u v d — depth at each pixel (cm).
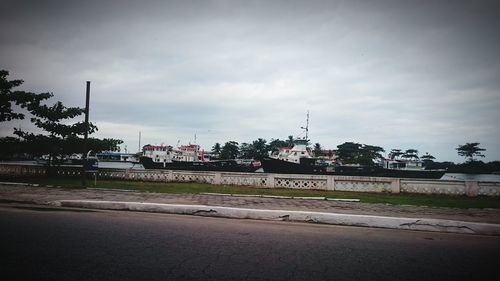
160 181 1886
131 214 787
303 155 4844
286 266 432
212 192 1320
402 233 679
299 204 995
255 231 635
